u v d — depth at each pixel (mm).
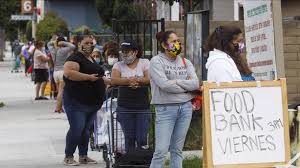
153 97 14438
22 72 75875
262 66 15789
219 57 12922
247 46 16500
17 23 115875
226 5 34969
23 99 41125
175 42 14234
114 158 17047
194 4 28250
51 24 70875
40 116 31516
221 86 12555
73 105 18281
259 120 12672
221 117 12523
